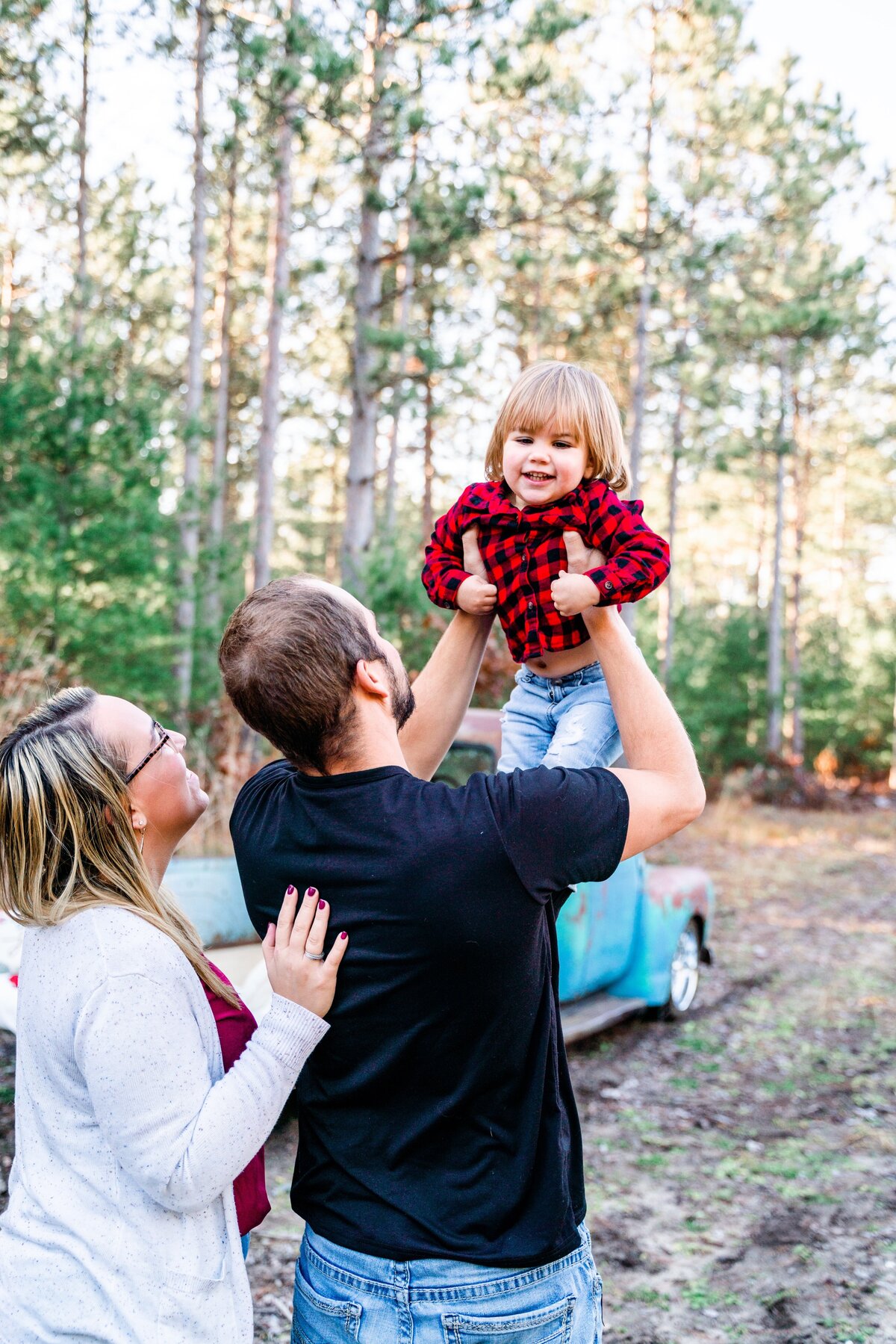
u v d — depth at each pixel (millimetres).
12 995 3793
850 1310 3193
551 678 1855
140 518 10383
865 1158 4414
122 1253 1301
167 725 10172
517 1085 1352
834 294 21641
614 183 15094
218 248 23547
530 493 1764
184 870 4453
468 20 10617
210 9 12586
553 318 22734
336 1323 1337
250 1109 1288
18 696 7430
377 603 10273
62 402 10359
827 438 30547
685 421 25406
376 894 1314
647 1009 6262
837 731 27406
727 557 45875
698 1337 3053
